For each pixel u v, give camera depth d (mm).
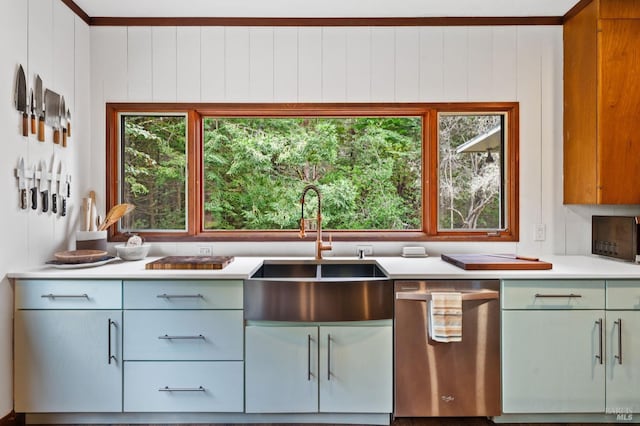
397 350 2162
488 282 2174
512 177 2877
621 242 2498
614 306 2162
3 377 2078
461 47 2859
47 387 2152
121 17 2830
